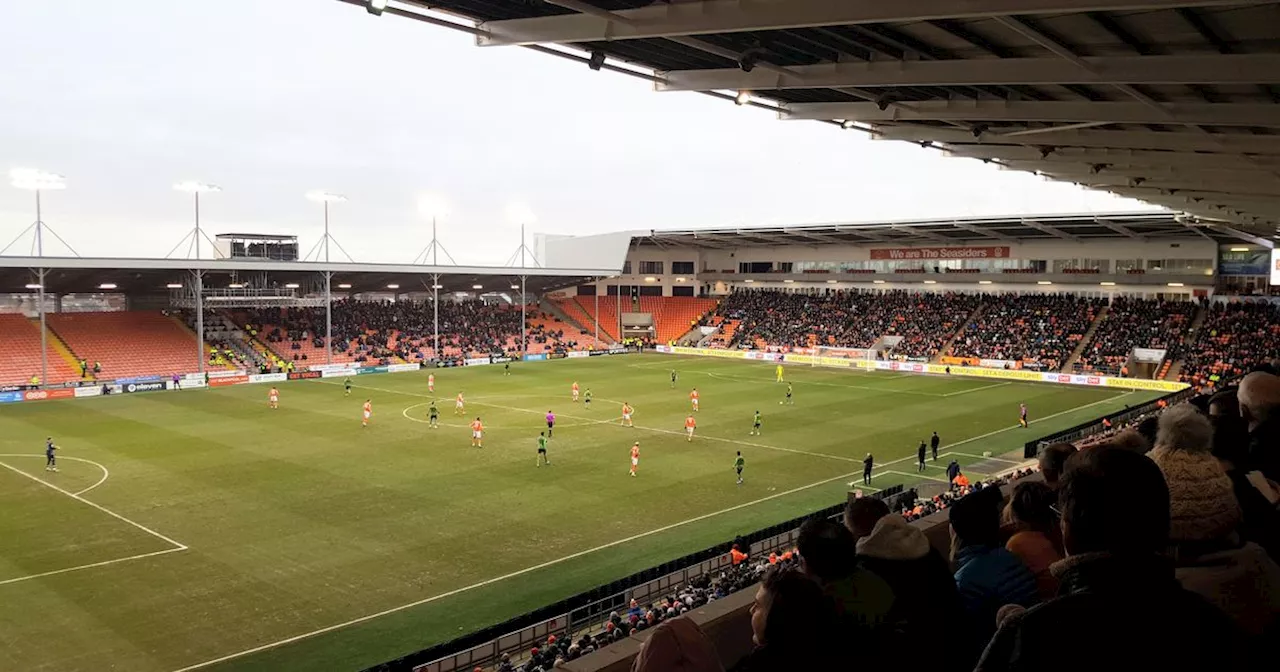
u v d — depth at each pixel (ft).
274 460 134.31
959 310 308.60
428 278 297.94
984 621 16.42
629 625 60.39
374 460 134.82
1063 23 54.08
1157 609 9.02
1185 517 11.91
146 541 94.53
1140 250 275.80
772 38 62.18
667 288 388.57
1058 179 130.41
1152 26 53.57
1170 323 259.19
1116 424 147.13
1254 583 11.68
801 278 351.46
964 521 17.61
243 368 250.37
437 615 75.25
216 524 100.73
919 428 167.94
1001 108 78.18
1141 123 75.10
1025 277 293.02
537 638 63.46
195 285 245.04
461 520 103.09
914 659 14.58
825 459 139.03
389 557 89.97
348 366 254.47
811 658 12.48
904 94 78.28
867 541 16.72
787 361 303.07
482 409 188.03
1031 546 17.97
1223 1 42.45
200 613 75.20
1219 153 92.17
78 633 70.74
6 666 64.75
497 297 377.30
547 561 89.45
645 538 97.25
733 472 129.18
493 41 62.95
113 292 267.18
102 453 139.44
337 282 290.76
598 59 68.95
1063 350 264.31
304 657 66.80
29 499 111.34
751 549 82.53
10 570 85.25
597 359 310.45
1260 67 55.26
